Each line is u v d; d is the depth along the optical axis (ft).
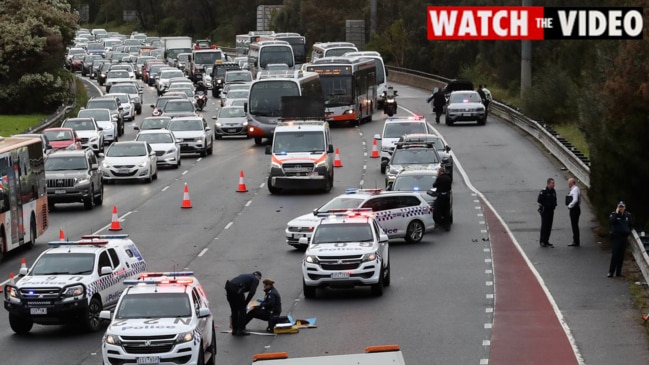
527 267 168.04
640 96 184.75
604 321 132.77
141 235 201.98
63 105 421.59
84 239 143.33
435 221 202.28
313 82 362.12
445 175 202.59
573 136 315.17
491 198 239.09
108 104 373.40
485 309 140.26
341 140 343.26
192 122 323.37
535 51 433.07
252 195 249.75
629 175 184.34
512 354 117.50
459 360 115.14
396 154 240.32
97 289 132.98
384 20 645.10
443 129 360.07
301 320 134.62
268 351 120.67
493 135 341.00
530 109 353.72
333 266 146.61
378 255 148.56
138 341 107.04
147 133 301.02
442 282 158.10
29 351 123.24
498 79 467.52
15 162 189.57
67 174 232.32
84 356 120.26
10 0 451.94
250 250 185.68
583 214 217.15
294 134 255.09
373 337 126.11
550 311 138.72
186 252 184.55
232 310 129.29
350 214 157.69
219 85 529.45
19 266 178.19
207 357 112.98
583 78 322.75
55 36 444.14
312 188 249.55
